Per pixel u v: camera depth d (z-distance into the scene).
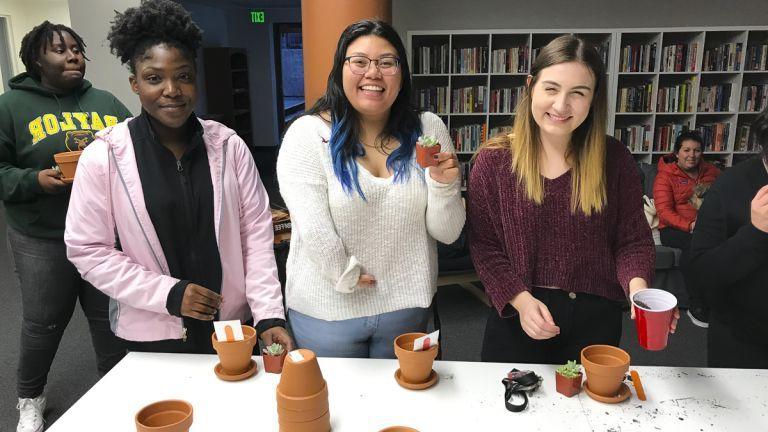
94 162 1.38
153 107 1.37
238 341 1.27
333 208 1.35
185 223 1.43
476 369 1.33
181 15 1.38
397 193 1.35
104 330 2.17
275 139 10.04
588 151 1.34
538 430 1.09
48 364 2.20
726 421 1.12
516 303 1.36
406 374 1.23
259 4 8.85
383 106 1.34
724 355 1.52
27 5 8.95
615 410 1.16
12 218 2.05
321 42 2.96
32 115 2.04
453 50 5.18
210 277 1.47
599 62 1.28
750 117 5.34
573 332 1.43
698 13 5.25
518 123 1.40
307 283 1.43
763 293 1.38
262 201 1.60
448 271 3.51
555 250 1.39
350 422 1.12
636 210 1.40
